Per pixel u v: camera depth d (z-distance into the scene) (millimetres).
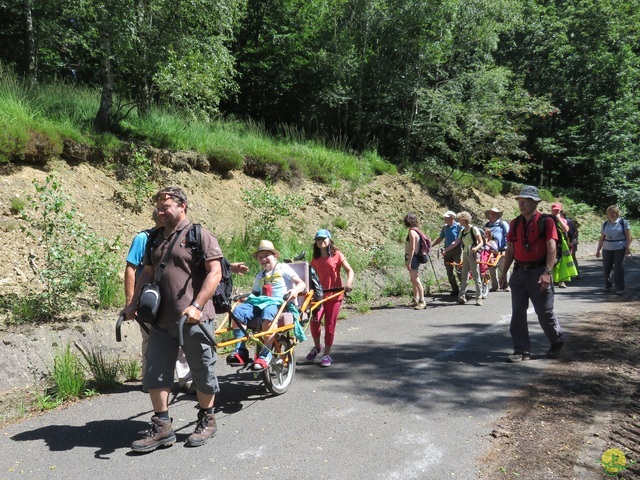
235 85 14391
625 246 11664
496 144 20078
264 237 11031
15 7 15891
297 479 3715
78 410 5051
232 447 4223
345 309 9852
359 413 4918
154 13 11258
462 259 10633
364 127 19906
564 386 5660
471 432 4504
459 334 7973
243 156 13438
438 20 18844
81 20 11930
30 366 5742
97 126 11289
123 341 6711
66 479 3732
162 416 4230
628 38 30016
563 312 9555
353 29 18906
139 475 3779
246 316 5242
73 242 8055
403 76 19281
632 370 6234
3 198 8547
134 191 10320
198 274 4223
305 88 19781
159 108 13602
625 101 29359
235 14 12352
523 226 6730
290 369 5711
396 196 17078
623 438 4430
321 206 14250
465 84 20797
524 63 28141
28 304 6516
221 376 6055
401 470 3844
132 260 4867
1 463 3977
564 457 4059
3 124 9203
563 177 31734
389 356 6809
